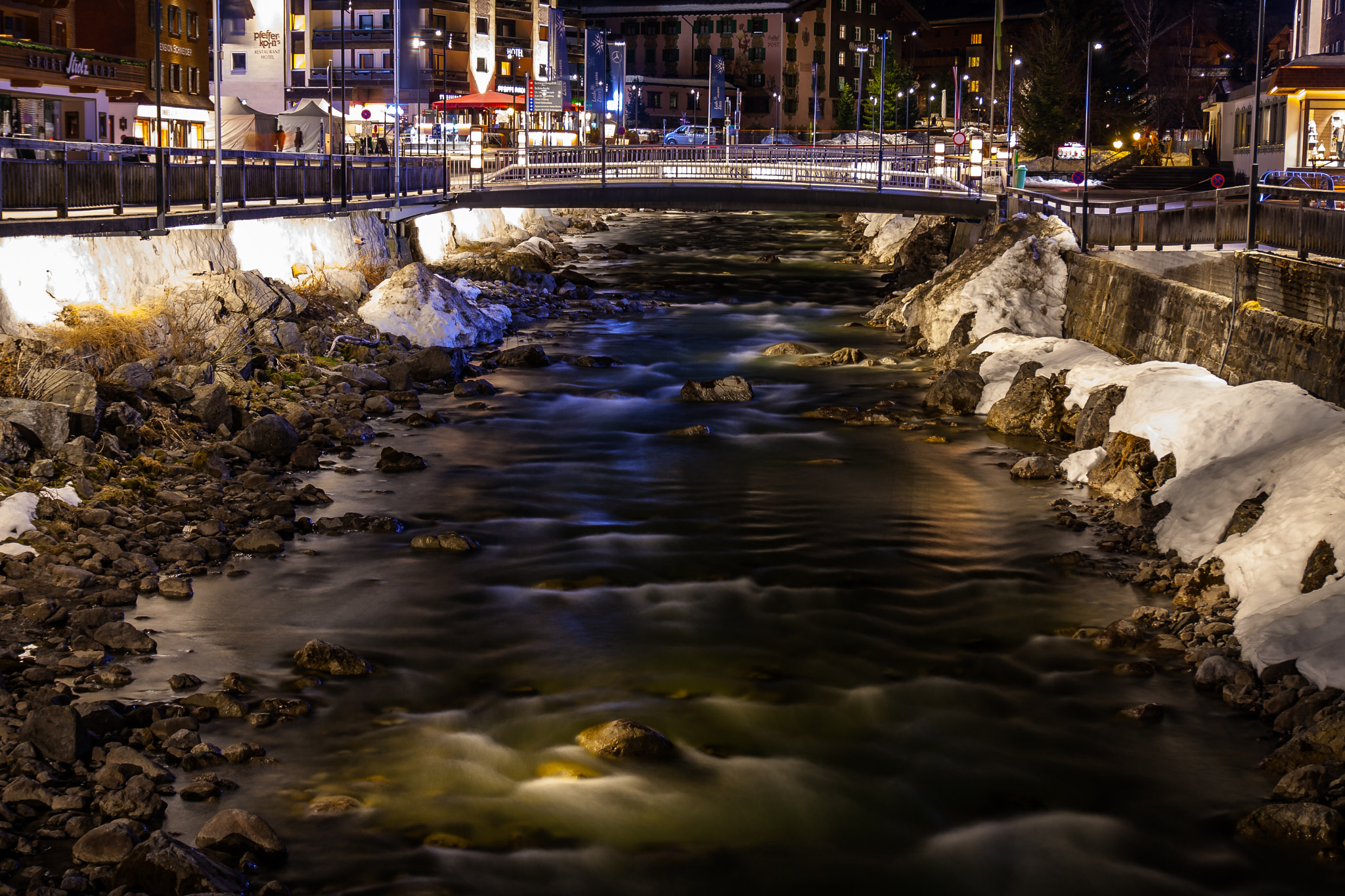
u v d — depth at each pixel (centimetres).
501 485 1966
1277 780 1060
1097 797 1043
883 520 1794
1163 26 9756
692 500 1902
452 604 1450
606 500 1898
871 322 3656
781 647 1344
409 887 907
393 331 2934
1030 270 2958
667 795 1041
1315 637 1206
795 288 4462
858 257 5472
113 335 2114
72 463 1720
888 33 13788
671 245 6012
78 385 1808
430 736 1130
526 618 1412
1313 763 1045
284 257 2948
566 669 1280
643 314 3841
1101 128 8350
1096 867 948
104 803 966
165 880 860
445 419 2403
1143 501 1728
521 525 1761
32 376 1819
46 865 895
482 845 960
